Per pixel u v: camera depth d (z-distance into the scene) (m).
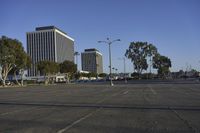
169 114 16.66
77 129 12.08
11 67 95.00
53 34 169.00
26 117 15.81
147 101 25.22
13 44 91.50
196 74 185.75
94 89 54.12
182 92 39.25
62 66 139.25
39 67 124.69
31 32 171.88
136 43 139.25
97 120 14.48
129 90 46.44
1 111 18.92
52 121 14.29
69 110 19.02
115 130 11.77
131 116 15.88
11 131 11.77
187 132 11.26
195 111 18.06
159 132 11.28
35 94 40.19
